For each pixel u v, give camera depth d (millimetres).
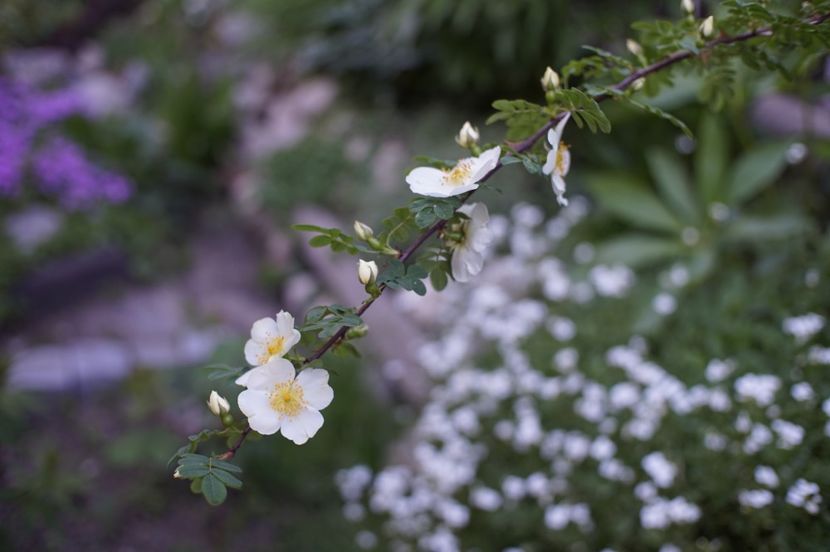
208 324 3969
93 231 4297
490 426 2627
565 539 2143
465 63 4344
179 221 4820
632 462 2178
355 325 1180
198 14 7004
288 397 1173
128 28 6961
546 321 2973
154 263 4367
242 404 1161
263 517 2801
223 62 6324
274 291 4258
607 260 3049
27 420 3172
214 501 1097
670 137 3732
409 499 2652
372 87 4859
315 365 1245
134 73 6230
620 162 3730
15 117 4867
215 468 1132
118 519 2770
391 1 4820
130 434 3006
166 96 5461
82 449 3061
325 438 2945
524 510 2320
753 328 2391
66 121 4945
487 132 4094
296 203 4316
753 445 1899
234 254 4609
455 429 2662
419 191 1261
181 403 3229
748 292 2650
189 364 3455
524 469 2434
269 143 4945
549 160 1259
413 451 2828
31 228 4191
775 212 3066
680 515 1907
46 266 4016
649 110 1326
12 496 2645
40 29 5141
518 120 1419
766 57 1457
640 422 2201
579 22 4023
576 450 2262
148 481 2916
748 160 3037
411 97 4797
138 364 3410
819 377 1998
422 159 1363
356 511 2666
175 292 4238
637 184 3246
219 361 3035
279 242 4301
